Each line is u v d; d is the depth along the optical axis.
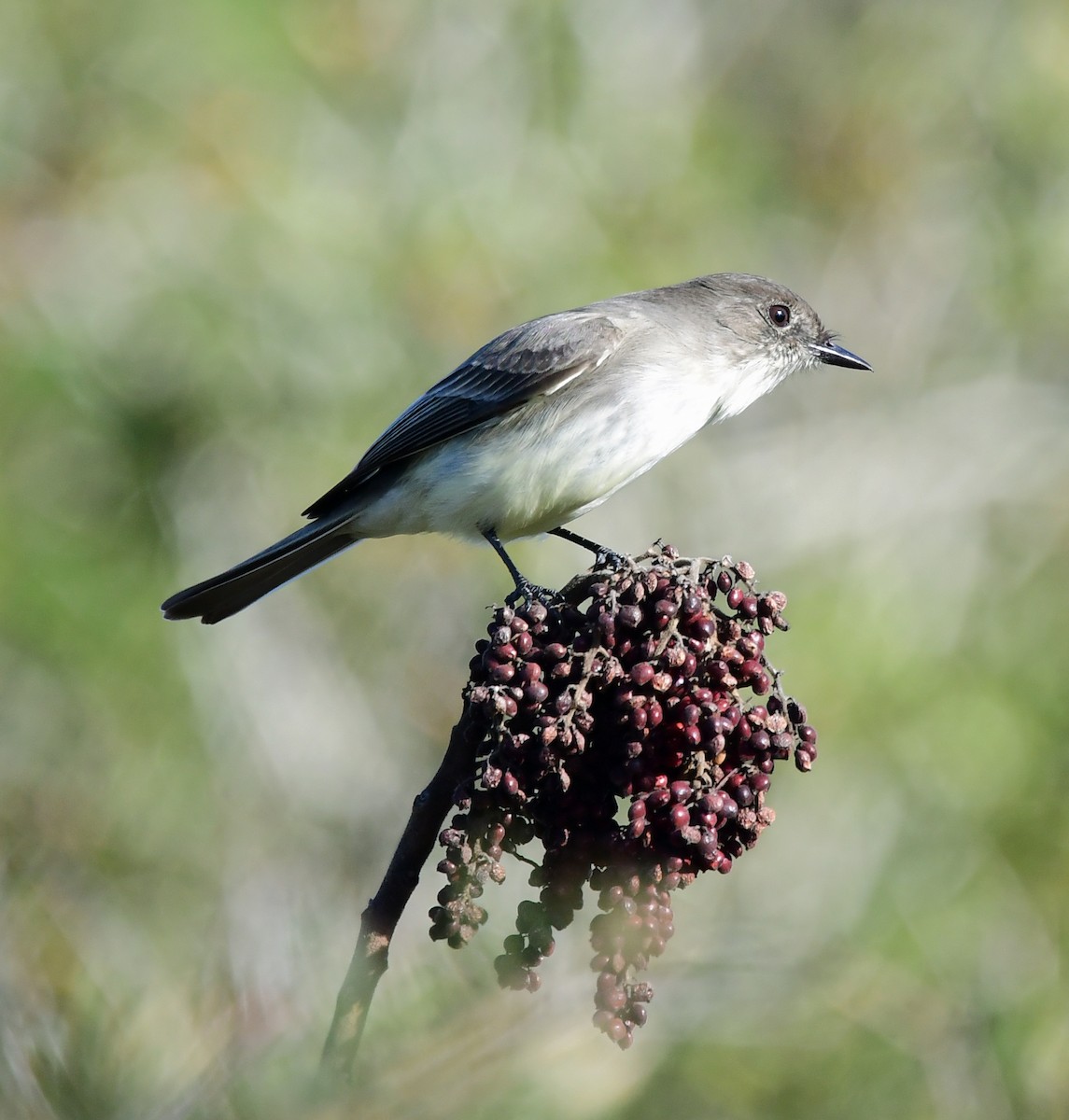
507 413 8.99
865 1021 10.15
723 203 15.31
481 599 13.95
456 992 5.29
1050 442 15.62
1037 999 10.87
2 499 12.32
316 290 13.28
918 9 16.64
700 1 16.12
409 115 14.20
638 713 5.05
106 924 11.34
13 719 12.12
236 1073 4.77
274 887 12.40
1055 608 14.16
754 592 5.64
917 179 16.42
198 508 13.05
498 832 5.04
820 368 10.21
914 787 12.53
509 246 13.91
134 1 13.46
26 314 12.94
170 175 13.41
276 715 13.34
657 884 5.02
